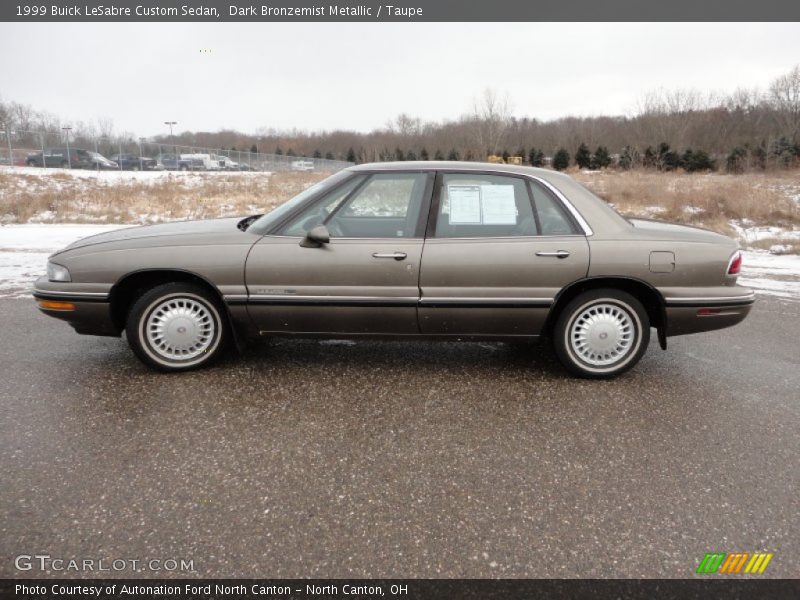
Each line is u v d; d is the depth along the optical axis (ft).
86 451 8.91
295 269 11.62
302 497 7.80
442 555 6.70
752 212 45.16
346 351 14.06
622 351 12.24
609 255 11.51
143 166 130.52
